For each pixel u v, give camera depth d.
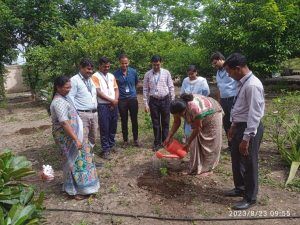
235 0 13.28
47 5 16.56
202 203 4.74
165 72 6.85
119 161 6.47
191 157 5.57
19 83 24.34
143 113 11.14
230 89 5.99
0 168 3.61
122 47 14.07
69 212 4.67
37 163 6.73
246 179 4.49
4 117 12.60
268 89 14.62
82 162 4.98
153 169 5.97
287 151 6.05
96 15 21.73
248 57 12.67
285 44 12.36
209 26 13.00
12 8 16.36
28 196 3.61
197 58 15.94
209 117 5.43
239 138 4.45
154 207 4.69
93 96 5.95
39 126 10.08
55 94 4.95
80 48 13.50
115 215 4.54
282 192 4.99
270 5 11.88
